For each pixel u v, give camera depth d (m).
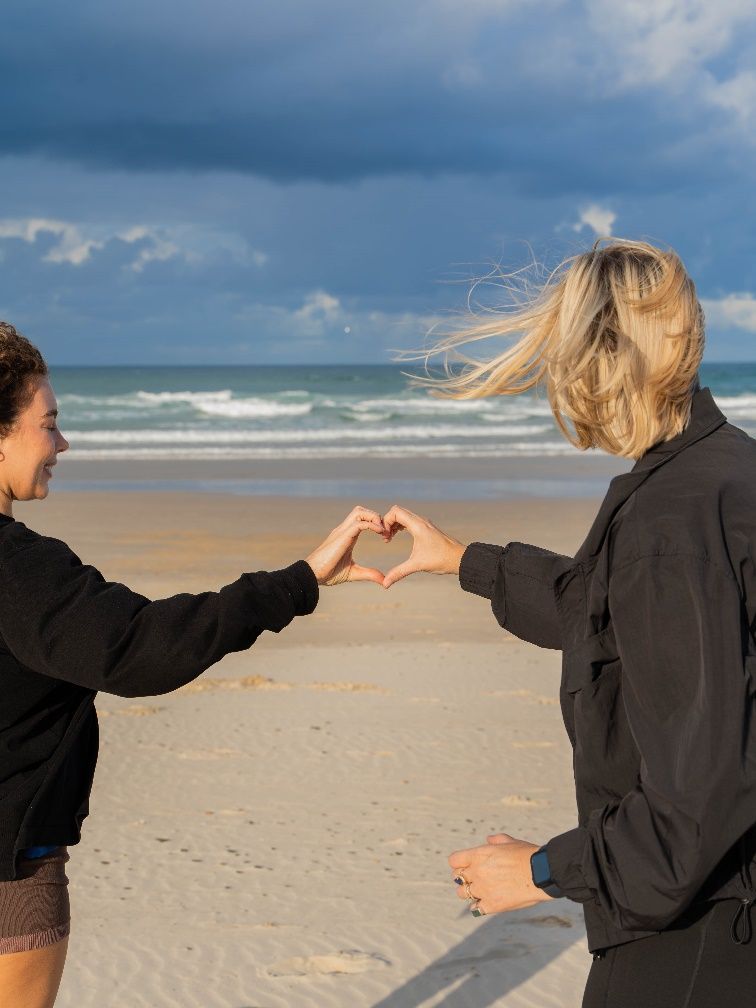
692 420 1.92
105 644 2.13
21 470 2.38
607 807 1.78
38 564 2.20
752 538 1.78
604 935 1.83
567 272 1.97
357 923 4.48
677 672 1.71
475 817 5.68
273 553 15.85
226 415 53.12
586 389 1.92
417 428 45.19
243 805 5.90
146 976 4.07
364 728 7.29
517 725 7.34
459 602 11.95
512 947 4.23
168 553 15.75
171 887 4.87
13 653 2.19
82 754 2.39
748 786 1.63
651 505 1.82
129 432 42.88
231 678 8.59
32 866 2.30
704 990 1.75
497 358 2.03
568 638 2.16
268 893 4.79
